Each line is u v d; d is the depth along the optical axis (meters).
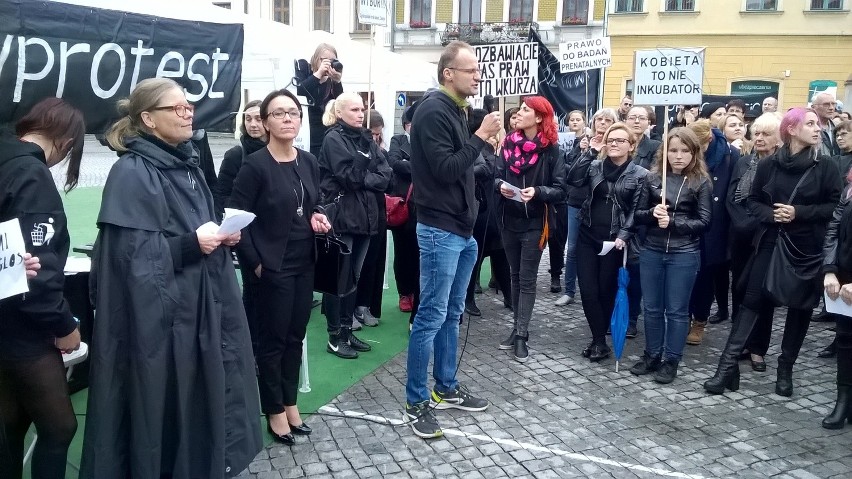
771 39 23.58
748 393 4.59
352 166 4.93
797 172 4.26
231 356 2.97
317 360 5.04
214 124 4.28
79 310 4.16
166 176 2.79
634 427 4.04
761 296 4.46
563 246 7.25
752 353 5.05
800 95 23.67
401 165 5.73
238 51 4.32
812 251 4.24
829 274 3.94
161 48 3.96
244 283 4.02
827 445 3.85
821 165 4.23
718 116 6.92
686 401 4.44
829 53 23.14
